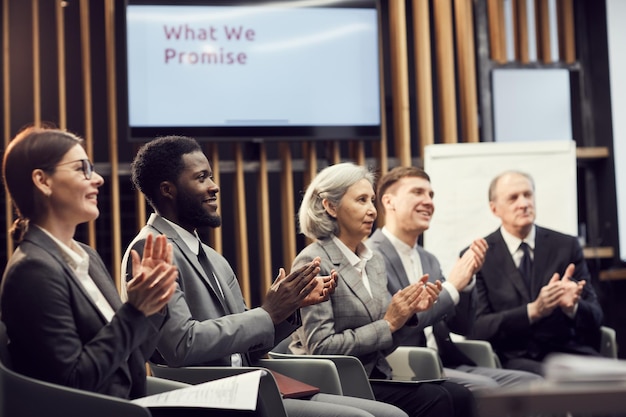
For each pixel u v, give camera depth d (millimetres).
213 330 3430
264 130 6855
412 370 4465
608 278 7723
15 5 7426
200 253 3807
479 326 5348
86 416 2629
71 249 3006
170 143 3777
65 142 2938
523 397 1439
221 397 2750
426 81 7473
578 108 7922
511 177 5648
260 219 7227
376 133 7035
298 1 6930
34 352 2709
